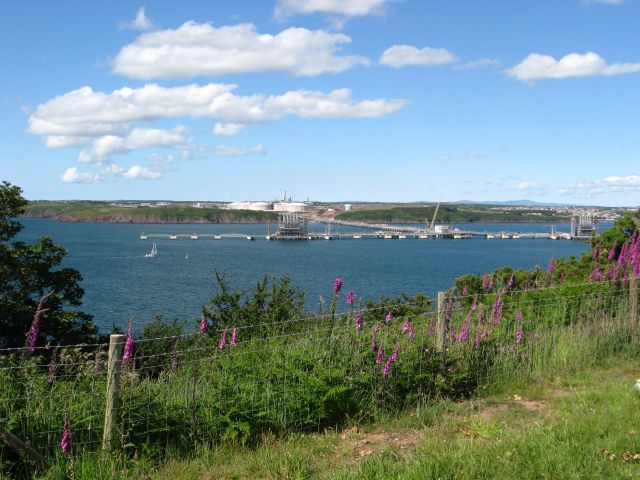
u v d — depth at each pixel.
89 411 6.38
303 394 7.45
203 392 7.10
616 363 10.70
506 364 9.69
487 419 7.82
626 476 5.63
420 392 8.45
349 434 7.30
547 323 11.16
